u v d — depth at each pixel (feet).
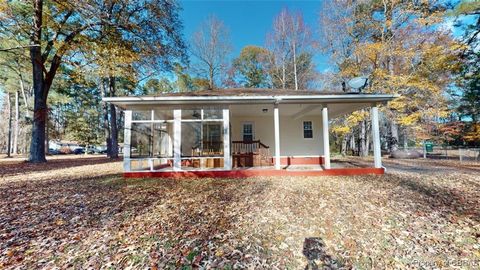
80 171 33.55
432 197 18.01
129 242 11.32
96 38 41.70
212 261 9.62
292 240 11.41
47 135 92.68
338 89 67.36
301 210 15.44
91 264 9.50
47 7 39.27
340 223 13.29
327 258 9.89
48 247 10.85
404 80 48.57
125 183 24.57
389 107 51.39
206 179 26.91
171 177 28.14
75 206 16.66
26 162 43.91
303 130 42.32
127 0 38.78
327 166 29.40
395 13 54.75
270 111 36.96
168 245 10.98
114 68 44.83
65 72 51.88
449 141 58.44
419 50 49.93
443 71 47.19
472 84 42.63
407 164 40.55
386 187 21.38
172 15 48.01
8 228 12.88
